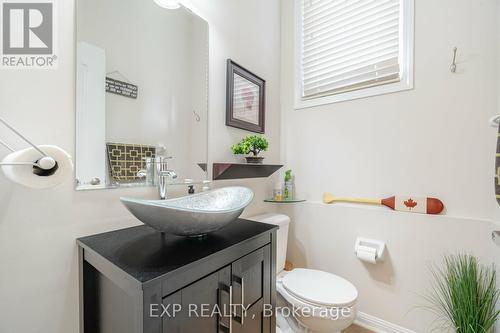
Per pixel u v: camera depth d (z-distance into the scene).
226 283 0.77
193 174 1.26
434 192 1.33
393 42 1.50
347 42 1.69
